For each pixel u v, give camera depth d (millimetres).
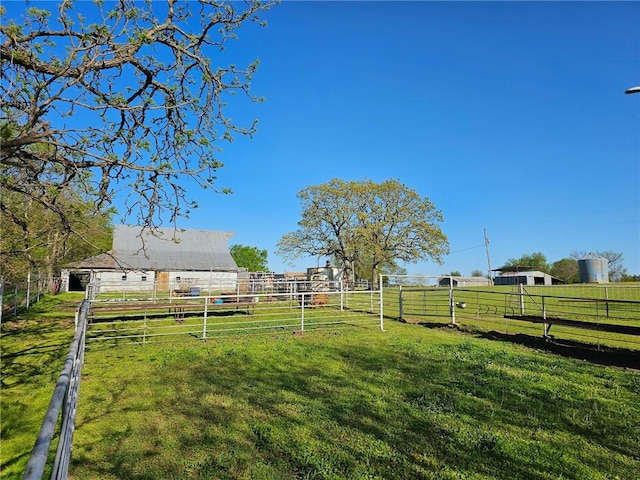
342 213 38750
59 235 7543
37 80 4398
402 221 37938
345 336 11508
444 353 9062
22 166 4578
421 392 6121
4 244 6824
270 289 26906
